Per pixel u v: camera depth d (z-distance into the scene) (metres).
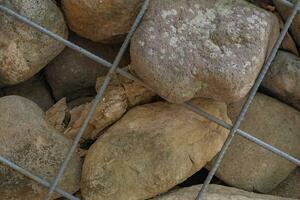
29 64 0.47
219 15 0.44
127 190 0.46
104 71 0.51
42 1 0.46
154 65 0.43
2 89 0.51
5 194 0.45
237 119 0.45
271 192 0.50
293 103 0.51
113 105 0.48
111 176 0.46
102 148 0.47
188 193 0.47
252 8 0.45
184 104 0.45
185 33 0.44
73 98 0.51
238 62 0.43
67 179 0.47
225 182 0.50
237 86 0.44
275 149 0.45
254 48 0.44
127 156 0.46
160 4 0.44
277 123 0.50
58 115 0.50
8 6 0.46
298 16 0.49
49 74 0.51
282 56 0.50
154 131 0.46
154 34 0.44
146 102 0.49
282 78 0.49
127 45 0.45
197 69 0.43
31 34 0.46
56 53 0.48
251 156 0.49
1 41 0.46
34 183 0.46
